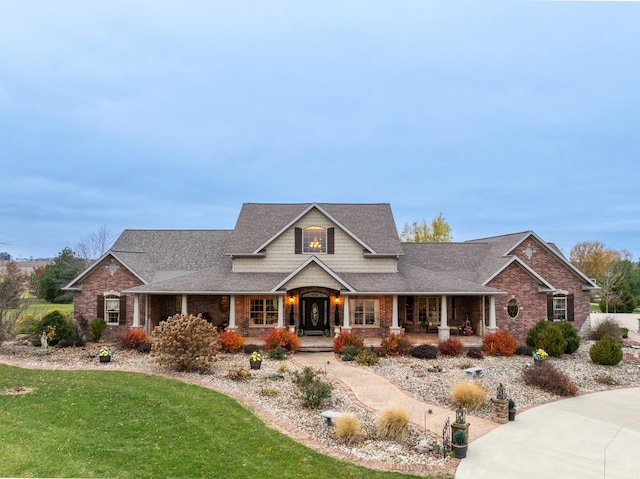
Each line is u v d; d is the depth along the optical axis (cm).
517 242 2603
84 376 1511
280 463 872
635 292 5409
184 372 1630
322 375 1658
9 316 2284
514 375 1706
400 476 859
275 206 2878
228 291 2244
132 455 846
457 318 2634
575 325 2598
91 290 2450
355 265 2506
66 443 876
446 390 1499
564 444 1060
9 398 1181
